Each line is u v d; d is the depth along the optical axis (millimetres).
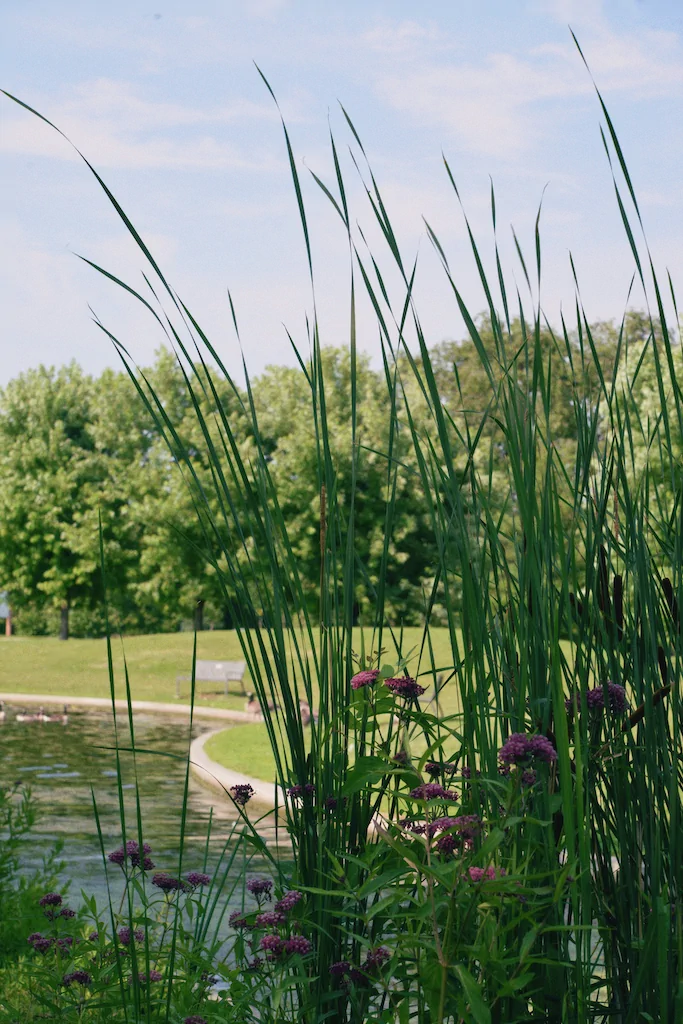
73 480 34312
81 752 12922
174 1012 1993
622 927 1644
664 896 1532
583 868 1350
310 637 1797
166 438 1705
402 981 1684
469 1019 1496
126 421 34031
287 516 28141
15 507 34000
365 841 1817
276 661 1783
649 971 1570
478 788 1640
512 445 1583
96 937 2465
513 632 1737
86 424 35406
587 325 1614
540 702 1545
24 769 11336
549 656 1581
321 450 1810
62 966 2439
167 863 5027
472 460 1675
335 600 1809
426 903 1489
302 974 1640
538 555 1641
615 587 1755
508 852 1600
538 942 1550
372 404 28422
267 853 1851
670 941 1548
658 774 1632
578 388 1705
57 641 29938
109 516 32969
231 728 13375
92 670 24078
